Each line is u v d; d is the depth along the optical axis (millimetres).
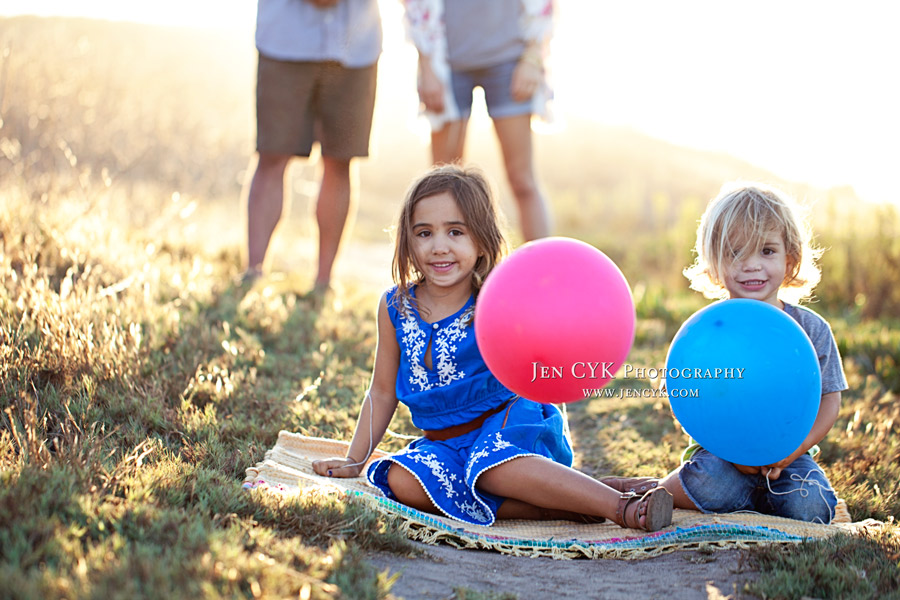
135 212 6777
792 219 2705
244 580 1685
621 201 22250
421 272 2812
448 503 2549
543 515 2633
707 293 2977
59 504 1923
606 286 2324
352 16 5129
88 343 3242
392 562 2082
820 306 8906
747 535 2383
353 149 5387
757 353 2307
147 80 11453
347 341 4668
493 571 2137
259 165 5480
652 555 2305
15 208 4719
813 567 2072
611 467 3445
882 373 5020
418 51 5637
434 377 2814
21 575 1566
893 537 2326
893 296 8859
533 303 2287
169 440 2945
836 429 3791
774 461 2438
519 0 5395
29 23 7473
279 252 7957
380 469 2676
